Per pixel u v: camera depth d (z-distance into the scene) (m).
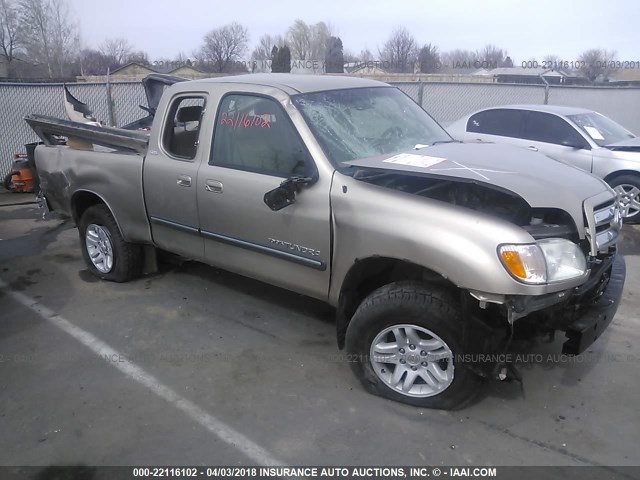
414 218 3.05
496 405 3.38
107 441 3.11
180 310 4.73
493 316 3.04
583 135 7.68
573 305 3.14
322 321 4.53
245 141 3.90
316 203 3.46
